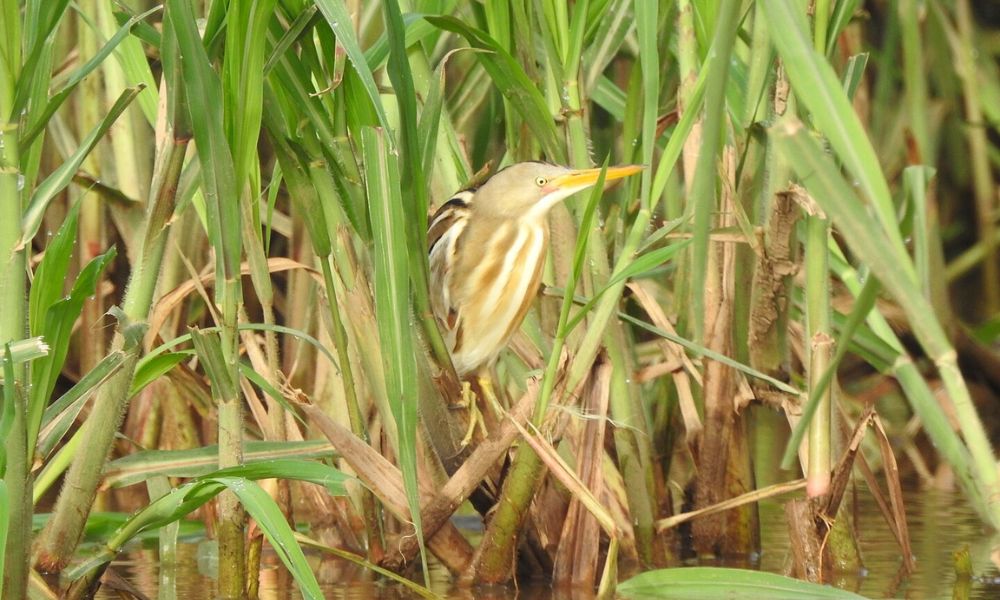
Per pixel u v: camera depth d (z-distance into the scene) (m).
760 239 6.60
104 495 8.56
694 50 6.65
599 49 6.86
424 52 6.90
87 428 5.27
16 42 4.77
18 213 4.87
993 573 6.42
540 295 6.96
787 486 6.60
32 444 4.89
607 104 7.67
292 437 6.86
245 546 5.89
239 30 4.98
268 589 6.04
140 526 5.26
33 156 5.10
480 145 8.00
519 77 6.16
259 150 9.69
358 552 6.77
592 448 6.23
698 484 7.19
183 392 8.27
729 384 7.02
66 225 4.85
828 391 6.06
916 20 10.95
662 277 9.09
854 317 4.50
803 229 7.45
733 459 7.17
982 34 13.02
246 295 9.81
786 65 4.30
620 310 7.43
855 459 6.85
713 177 4.46
